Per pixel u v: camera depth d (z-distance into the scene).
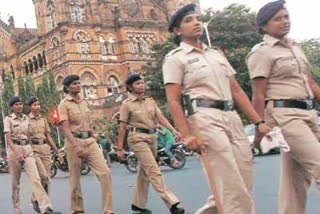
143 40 60.91
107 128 46.91
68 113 8.20
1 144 59.28
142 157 8.50
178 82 4.86
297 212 5.50
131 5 63.44
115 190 12.94
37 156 10.12
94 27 58.44
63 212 9.90
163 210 8.86
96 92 57.47
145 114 8.63
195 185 12.04
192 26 4.86
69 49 56.50
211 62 4.88
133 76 8.69
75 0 58.34
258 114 5.22
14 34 68.12
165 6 65.88
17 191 9.89
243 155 4.86
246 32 48.09
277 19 5.24
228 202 4.61
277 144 4.83
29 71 64.69
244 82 44.06
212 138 4.66
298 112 5.20
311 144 5.04
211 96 4.79
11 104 9.59
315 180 5.03
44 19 60.38
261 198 8.94
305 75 5.35
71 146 8.25
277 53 5.24
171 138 19.16
